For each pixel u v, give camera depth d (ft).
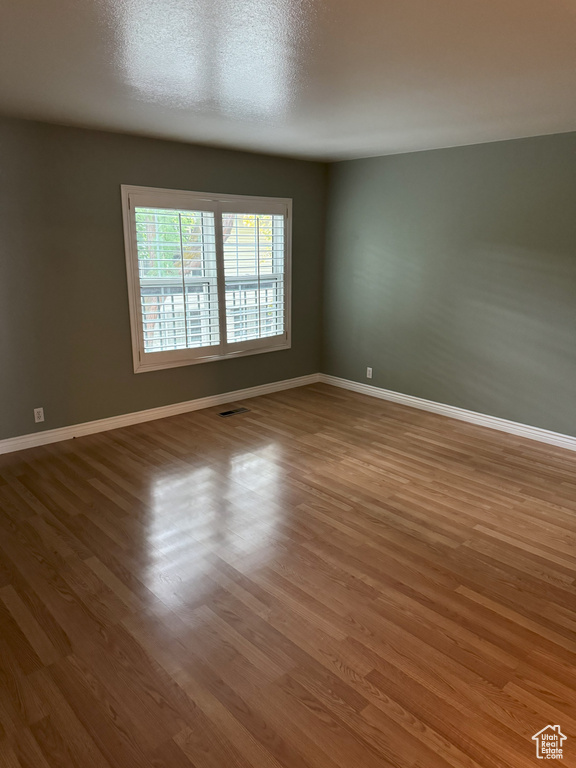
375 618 7.13
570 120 11.00
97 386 13.79
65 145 12.10
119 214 13.25
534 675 6.21
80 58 7.45
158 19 6.10
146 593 7.61
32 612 7.22
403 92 9.04
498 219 13.66
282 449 13.01
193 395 15.90
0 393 12.30
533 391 13.71
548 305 13.08
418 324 16.05
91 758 5.19
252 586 7.77
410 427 14.73
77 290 12.94
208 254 15.08
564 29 6.29
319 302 18.95
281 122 11.41
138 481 11.16
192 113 10.70
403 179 15.62
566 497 10.60
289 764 5.11
